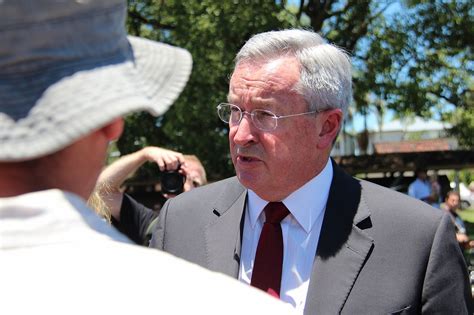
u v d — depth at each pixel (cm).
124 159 357
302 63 213
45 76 88
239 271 225
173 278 90
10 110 86
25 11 86
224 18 1248
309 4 1505
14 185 89
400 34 1427
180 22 1319
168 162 365
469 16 1436
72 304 84
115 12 93
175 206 250
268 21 1251
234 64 228
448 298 208
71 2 88
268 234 221
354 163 1755
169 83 100
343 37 1453
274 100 210
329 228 216
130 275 88
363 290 207
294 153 213
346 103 225
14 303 84
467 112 1496
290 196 219
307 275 216
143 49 102
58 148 85
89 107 87
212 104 1311
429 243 212
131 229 342
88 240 90
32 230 88
